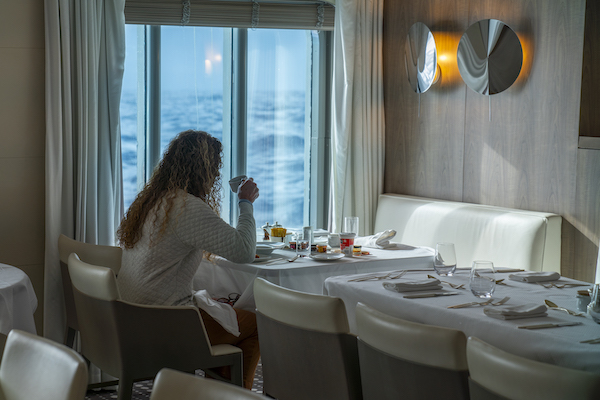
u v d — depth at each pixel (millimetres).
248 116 5074
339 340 1957
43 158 3984
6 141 3893
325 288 2736
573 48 3516
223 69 4961
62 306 3951
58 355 1322
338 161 4973
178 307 2338
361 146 4992
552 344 1801
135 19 4598
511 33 3891
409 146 4883
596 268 3283
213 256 3236
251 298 3002
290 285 3041
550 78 3670
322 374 2027
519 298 2330
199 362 2389
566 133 3584
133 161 4781
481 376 1465
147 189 2654
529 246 3564
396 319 1744
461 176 4395
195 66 4879
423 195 4766
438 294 2375
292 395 2150
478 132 4234
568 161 3578
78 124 4016
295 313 2039
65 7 3902
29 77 3918
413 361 1688
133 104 4746
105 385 3359
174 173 2621
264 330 2203
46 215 3887
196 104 4914
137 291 2514
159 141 4840
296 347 2072
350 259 3273
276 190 5195
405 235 4543
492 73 4035
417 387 1690
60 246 3328
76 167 4074
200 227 2514
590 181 3445
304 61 5152
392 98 5035
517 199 3947
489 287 2256
